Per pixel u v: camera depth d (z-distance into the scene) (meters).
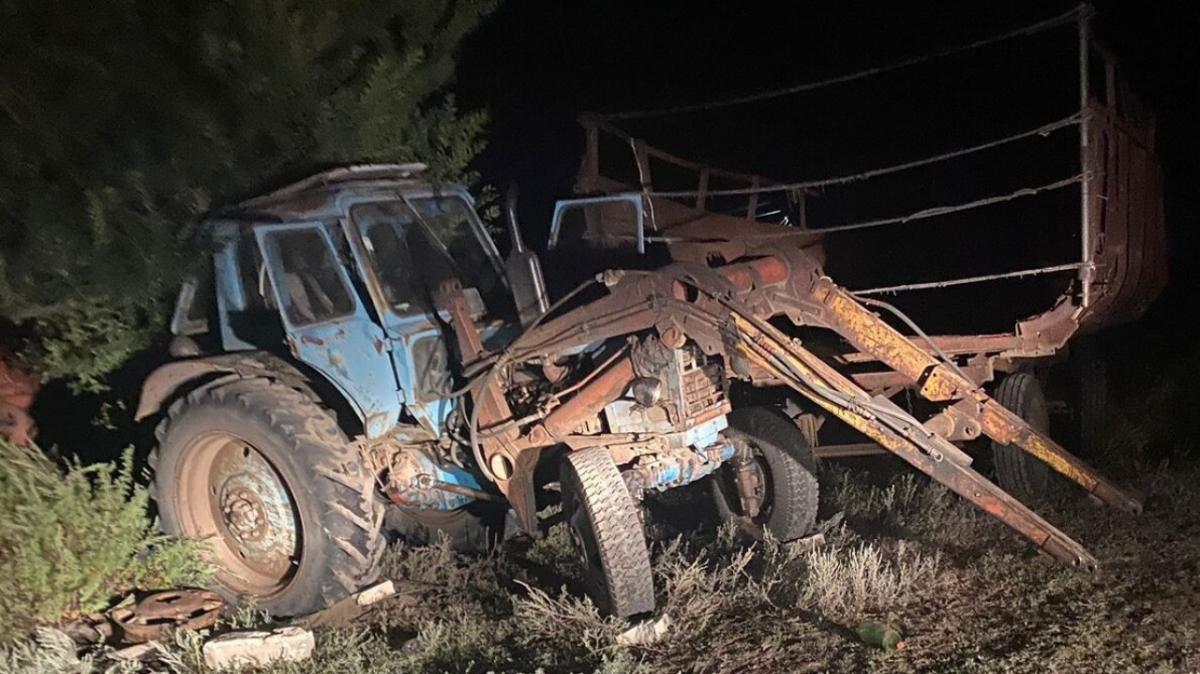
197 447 6.03
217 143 6.13
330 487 5.59
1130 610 5.12
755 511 6.52
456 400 5.85
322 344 5.63
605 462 5.23
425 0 7.28
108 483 5.89
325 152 6.62
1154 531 6.13
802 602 5.47
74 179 6.08
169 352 6.41
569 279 6.66
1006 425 5.74
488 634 5.37
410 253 6.19
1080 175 6.31
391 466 5.96
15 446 5.95
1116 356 9.84
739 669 4.85
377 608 5.75
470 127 7.95
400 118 7.26
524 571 6.18
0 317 6.60
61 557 5.46
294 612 5.79
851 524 6.68
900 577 5.62
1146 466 7.32
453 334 6.00
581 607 5.31
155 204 6.14
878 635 4.92
